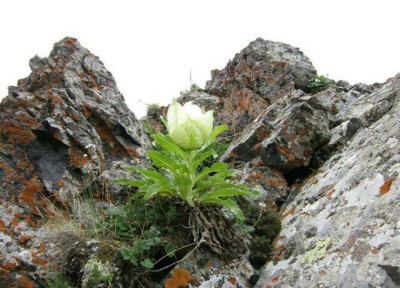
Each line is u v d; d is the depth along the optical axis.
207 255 0.60
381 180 0.55
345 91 1.08
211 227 0.61
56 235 0.60
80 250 0.55
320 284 0.46
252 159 0.86
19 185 0.66
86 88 0.87
